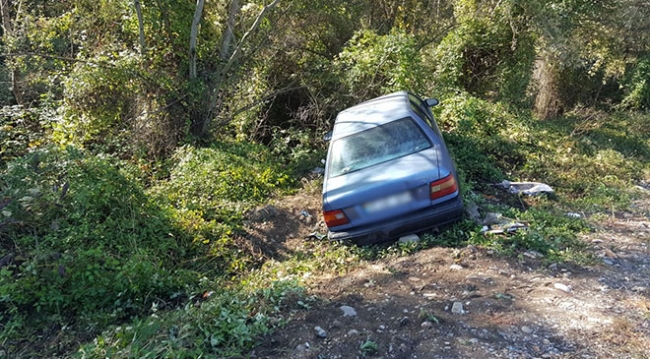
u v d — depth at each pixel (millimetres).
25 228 5828
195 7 10164
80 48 10406
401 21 16969
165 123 9961
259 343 3631
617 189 8469
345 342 3588
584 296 4180
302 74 12312
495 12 13547
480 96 14430
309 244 6277
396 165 5812
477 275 4672
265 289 4445
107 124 9719
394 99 7227
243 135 11742
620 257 5141
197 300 4828
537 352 3361
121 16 10461
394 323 3844
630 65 19203
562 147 10914
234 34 11273
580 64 14961
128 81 9531
